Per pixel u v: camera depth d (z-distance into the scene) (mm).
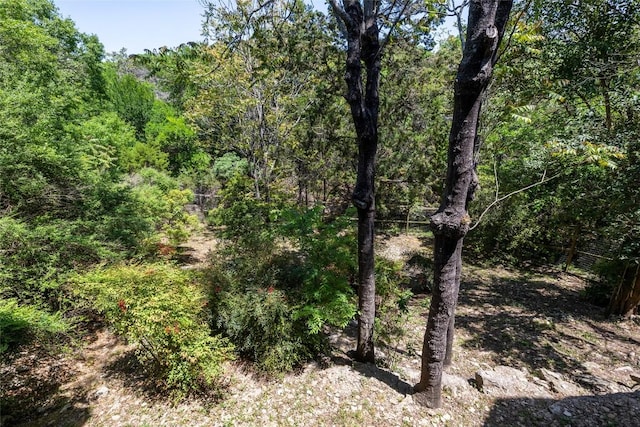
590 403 3688
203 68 7777
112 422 3465
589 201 6031
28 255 4648
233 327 4156
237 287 4512
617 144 5027
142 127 18219
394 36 5375
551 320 6363
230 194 10672
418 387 3617
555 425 3336
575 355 5098
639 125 5137
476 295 7785
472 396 3799
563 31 5738
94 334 5344
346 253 4809
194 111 10000
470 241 10969
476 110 2697
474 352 5168
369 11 3449
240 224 8164
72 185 5867
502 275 9273
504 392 3893
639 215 5133
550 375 4379
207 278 4637
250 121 9188
